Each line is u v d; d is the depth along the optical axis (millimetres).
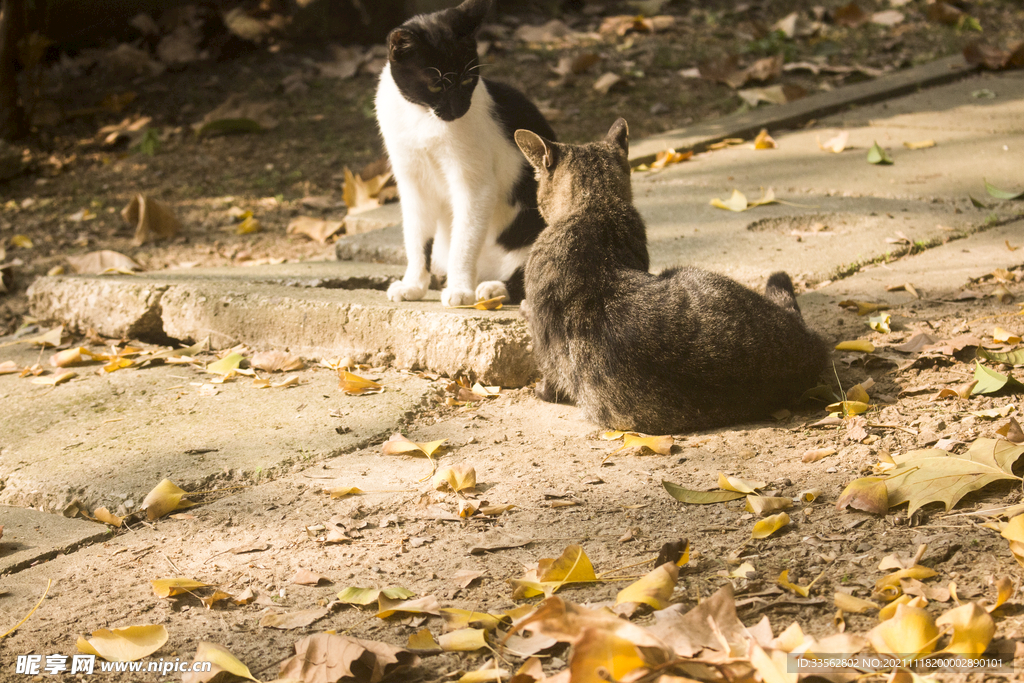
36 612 2355
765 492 2625
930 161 5840
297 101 8695
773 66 8180
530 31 9883
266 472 3070
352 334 4105
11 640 2232
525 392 3734
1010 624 1907
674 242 4832
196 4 9992
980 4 10219
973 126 6488
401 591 2244
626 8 10836
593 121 7629
